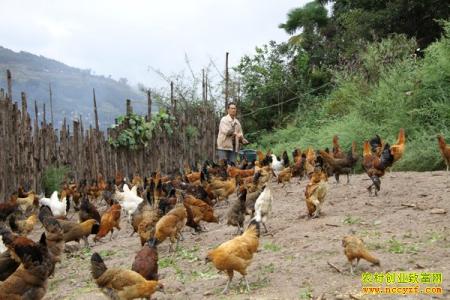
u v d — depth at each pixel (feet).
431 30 93.97
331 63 107.76
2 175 51.31
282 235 32.17
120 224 46.50
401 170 53.62
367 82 76.74
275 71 100.22
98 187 55.98
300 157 52.39
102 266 22.99
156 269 24.45
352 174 55.88
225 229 37.45
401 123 58.03
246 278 25.39
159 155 69.21
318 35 119.55
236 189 50.44
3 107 51.80
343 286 22.21
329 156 44.27
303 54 104.01
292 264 26.22
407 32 94.53
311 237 30.50
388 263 24.36
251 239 24.22
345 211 35.37
